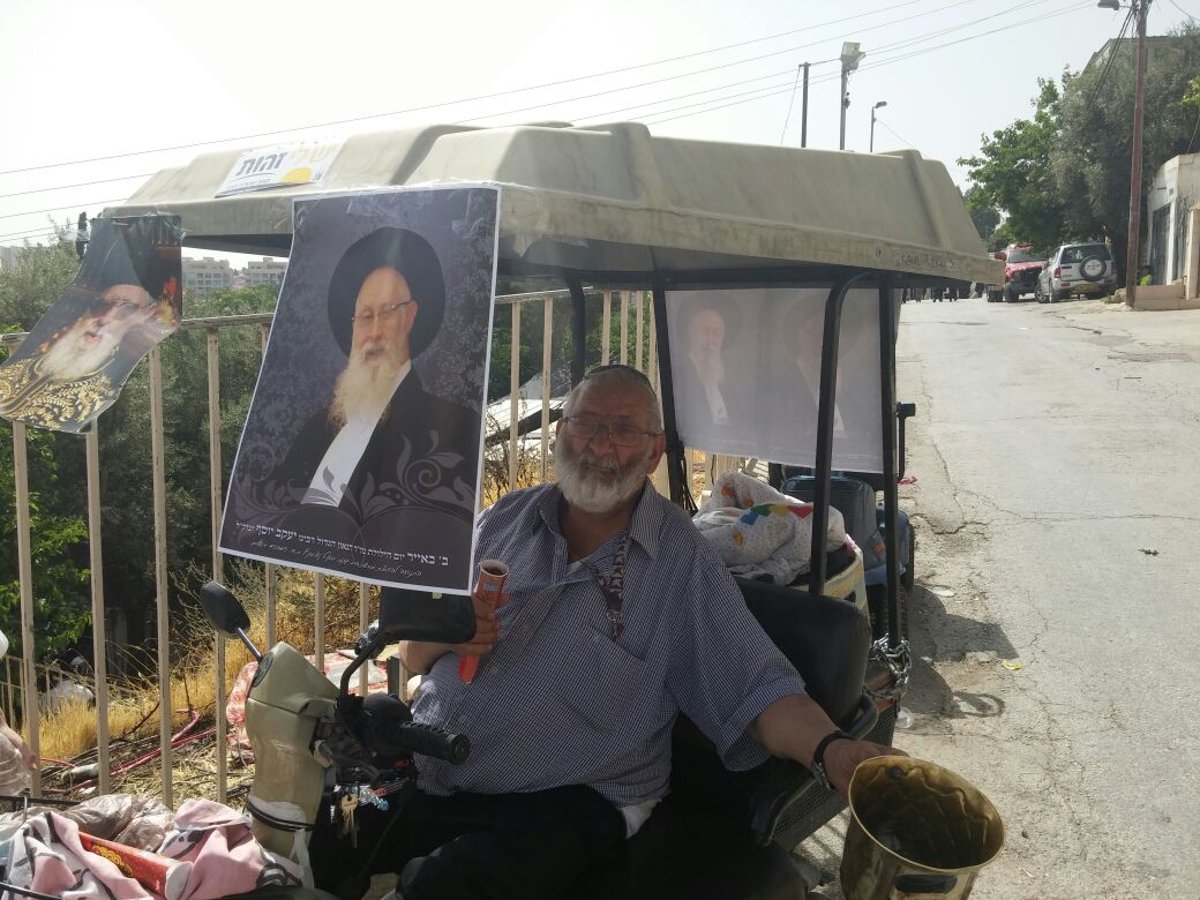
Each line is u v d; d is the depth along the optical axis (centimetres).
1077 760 397
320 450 183
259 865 194
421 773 239
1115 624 532
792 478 488
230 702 386
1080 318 2270
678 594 245
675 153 200
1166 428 1020
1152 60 3105
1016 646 509
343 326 184
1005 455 931
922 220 238
